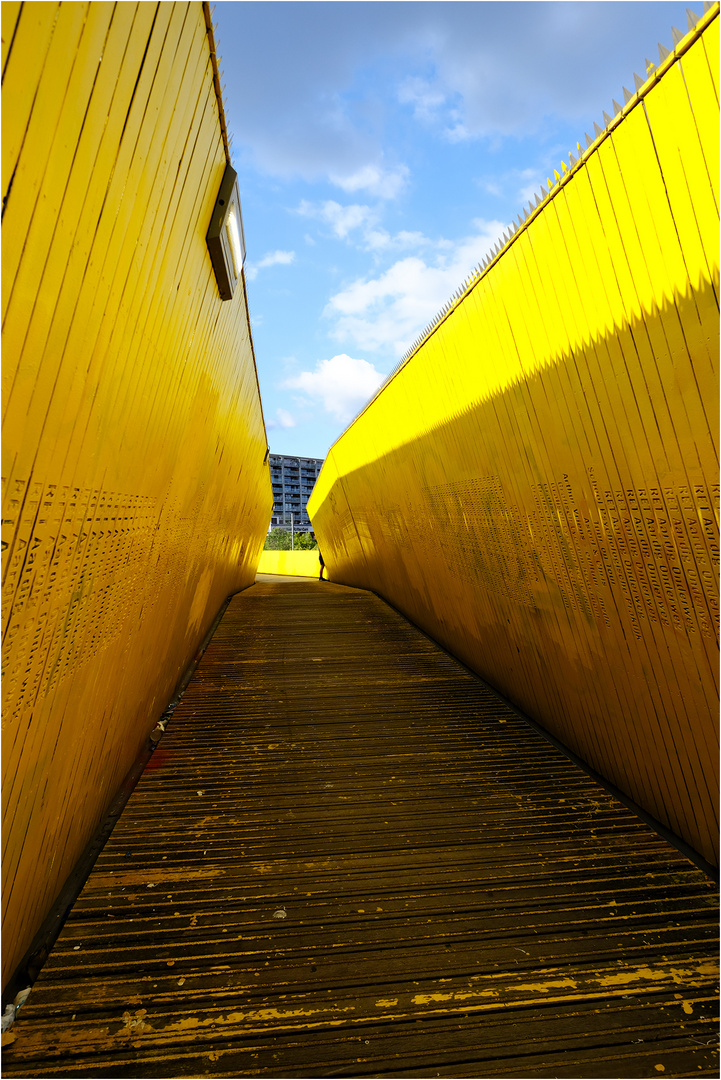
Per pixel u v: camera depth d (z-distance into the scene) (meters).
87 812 3.03
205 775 4.04
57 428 1.60
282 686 6.03
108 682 2.88
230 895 2.78
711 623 2.62
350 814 3.57
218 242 3.11
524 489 4.18
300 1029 2.05
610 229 2.55
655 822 3.50
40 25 1.10
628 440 2.83
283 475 107.69
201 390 3.84
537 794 3.86
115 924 2.55
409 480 7.20
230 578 11.27
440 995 2.21
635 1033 2.06
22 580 1.57
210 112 2.52
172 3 1.79
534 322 3.43
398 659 7.14
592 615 3.67
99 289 1.70
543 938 2.53
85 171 1.45
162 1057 1.93
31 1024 2.03
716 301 2.09
